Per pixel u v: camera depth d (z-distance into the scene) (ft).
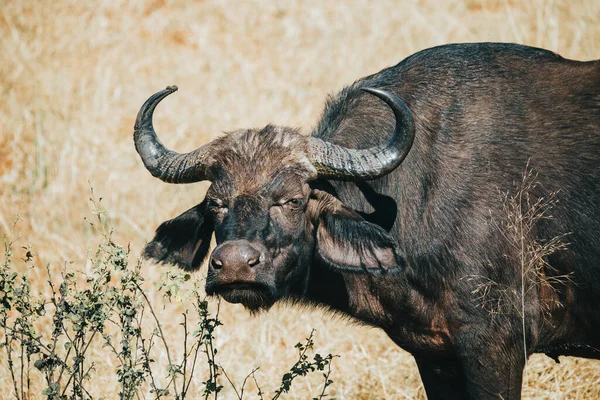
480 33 125.59
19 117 115.34
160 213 97.25
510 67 61.11
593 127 59.21
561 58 62.13
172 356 74.08
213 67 126.31
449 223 58.03
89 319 54.29
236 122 113.39
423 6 136.56
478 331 58.29
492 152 58.65
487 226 57.67
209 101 118.42
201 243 60.34
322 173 56.65
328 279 61.36
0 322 56.90
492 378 58.59
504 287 57.82
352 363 74.74
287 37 133.59
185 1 142.00
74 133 110.42
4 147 110.52
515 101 59.88
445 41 126.21
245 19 138.72
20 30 135.85
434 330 60.44
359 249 57.21
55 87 121.19
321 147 56.90
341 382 72.38
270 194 54.95
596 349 61.31
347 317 63.77
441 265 58.34
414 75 61.67
